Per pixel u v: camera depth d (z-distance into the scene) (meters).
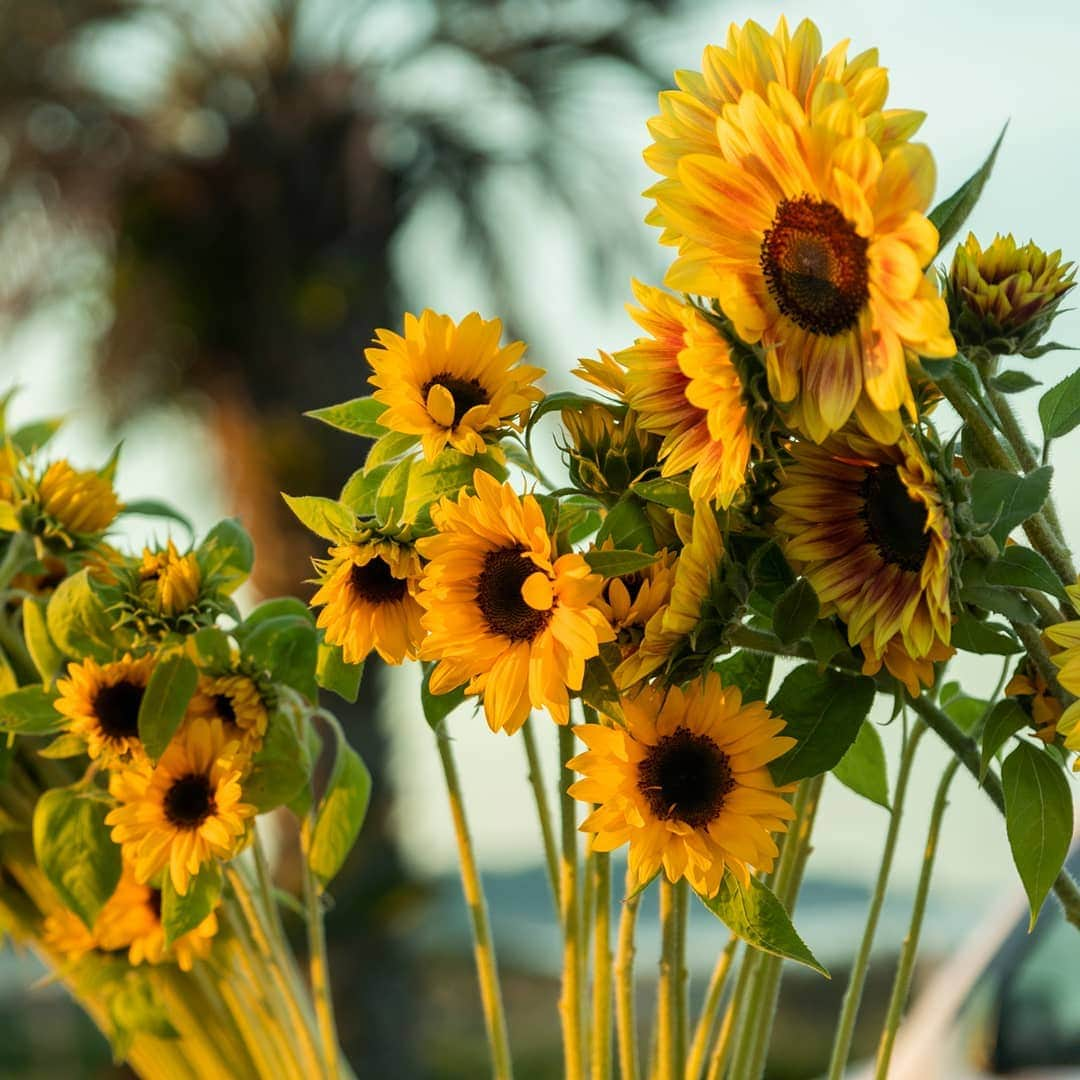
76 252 10.77
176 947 1.89
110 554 1.92
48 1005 15.55
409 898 10.54
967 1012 3.20
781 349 1.46
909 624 1.48
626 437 1.56
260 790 1.74
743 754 1.54
